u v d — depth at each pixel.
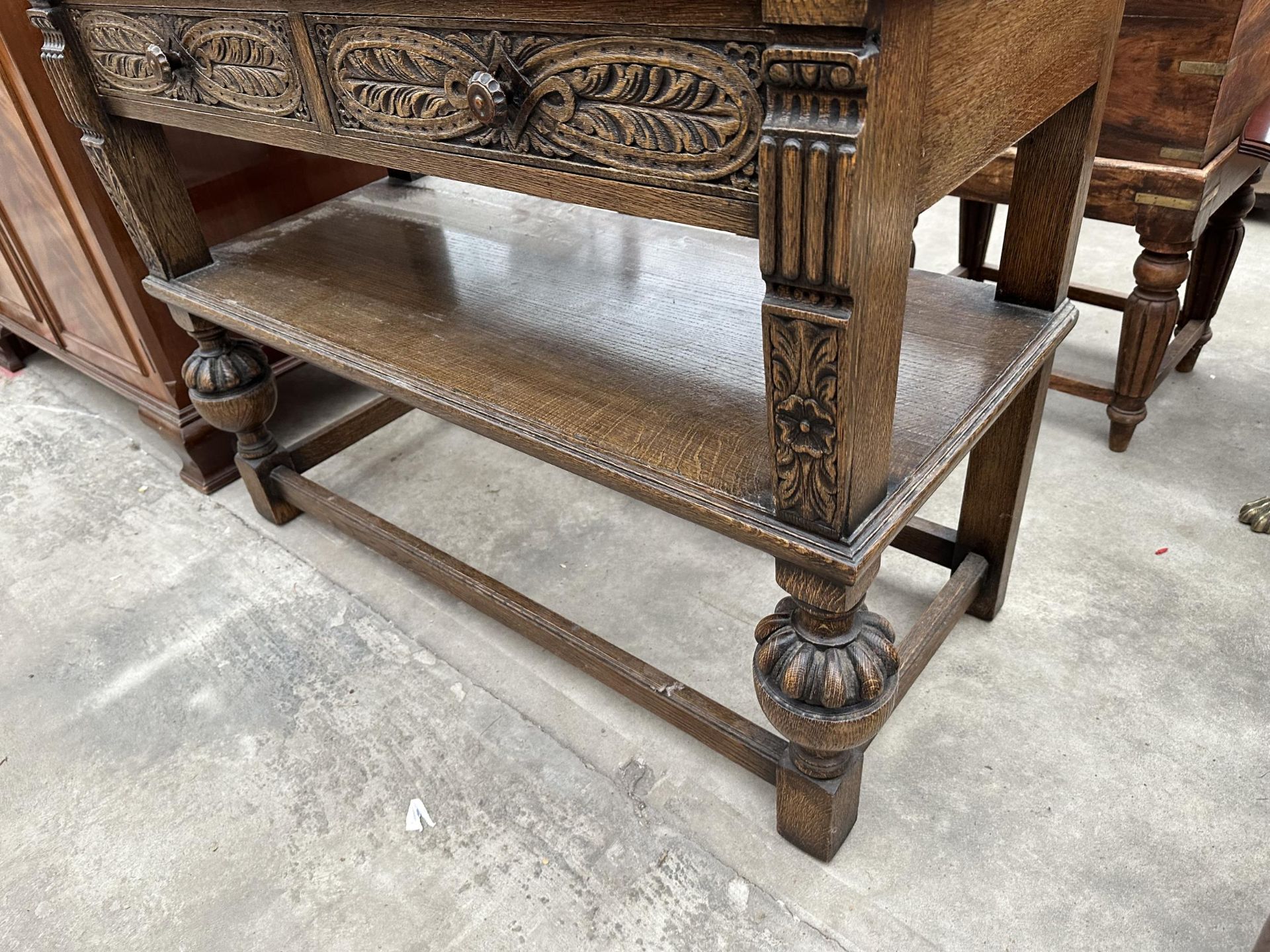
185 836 1.20
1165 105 1.33
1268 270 2.34
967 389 0.96
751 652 1.40
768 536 0.81
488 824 1.18
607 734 1.29
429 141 0.91
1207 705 1.24
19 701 1.41
